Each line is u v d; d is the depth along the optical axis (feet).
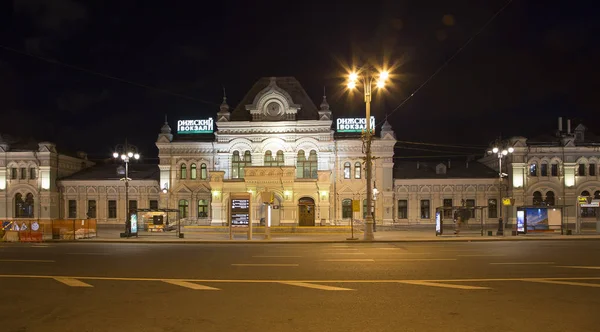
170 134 196.34
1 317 36.32
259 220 175.63
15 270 60.85
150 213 171.63
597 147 190.70
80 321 34.96
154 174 210.18
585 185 190.70
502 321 34.17
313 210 180.55
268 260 70.90
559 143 193.57
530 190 189.88
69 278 53.67
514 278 52.21
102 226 200.54
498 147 170.19
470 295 42.88
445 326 32.94
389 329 32.24
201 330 32.30
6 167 200.54
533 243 106.83
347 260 69.82
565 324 33.45
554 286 47.16
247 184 176.76
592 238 122.31
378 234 146.82
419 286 47.32
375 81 123.44
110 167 222.07
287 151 186.09
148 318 35.50
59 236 126.21
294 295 43.24
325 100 187.52
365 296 42.60
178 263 67.62
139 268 62.18
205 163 194.80
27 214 199.62
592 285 47.65
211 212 186.39
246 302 40.47
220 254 81.71
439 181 195.42
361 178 189.57
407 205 195.31
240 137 188.14
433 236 133.90
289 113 187.11
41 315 36.78
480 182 195.31
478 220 193.67
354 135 192.95
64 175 210.79
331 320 34.55
